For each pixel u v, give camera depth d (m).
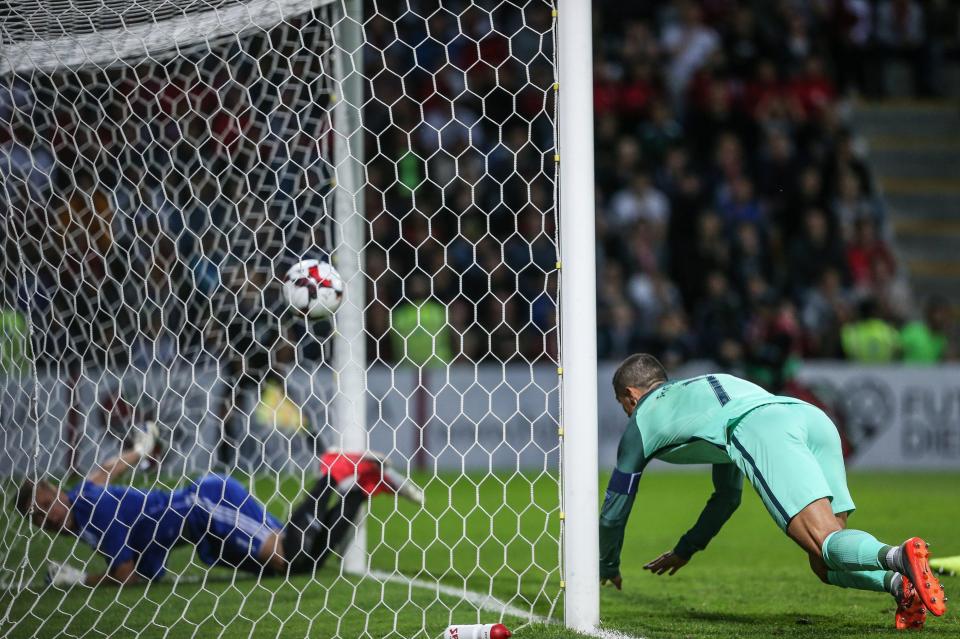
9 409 18.73
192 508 17.95
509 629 14.04
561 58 13.98
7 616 15.38
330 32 19.11
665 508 31.14
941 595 11.74
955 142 65.31
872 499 33.06
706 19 62.03
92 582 18.33
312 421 22.77
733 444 13.59
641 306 49.06
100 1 17.28
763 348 44.31
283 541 18.02
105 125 21.00
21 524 18.05
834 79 64.44
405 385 42.28
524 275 46.22
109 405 25.58
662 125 55.84
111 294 24.62
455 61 51.00
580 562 13.93
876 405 45.69
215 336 20.91
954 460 46.16
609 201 53.06
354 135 19.27
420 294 44.56
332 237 19.14
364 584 18.09
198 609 16.19
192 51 19.48
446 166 49.03
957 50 65.44
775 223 54.12
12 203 19.73
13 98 18.91
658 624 14.62
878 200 56.78
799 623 14.73
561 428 14.08
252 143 20.05
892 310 51.28
